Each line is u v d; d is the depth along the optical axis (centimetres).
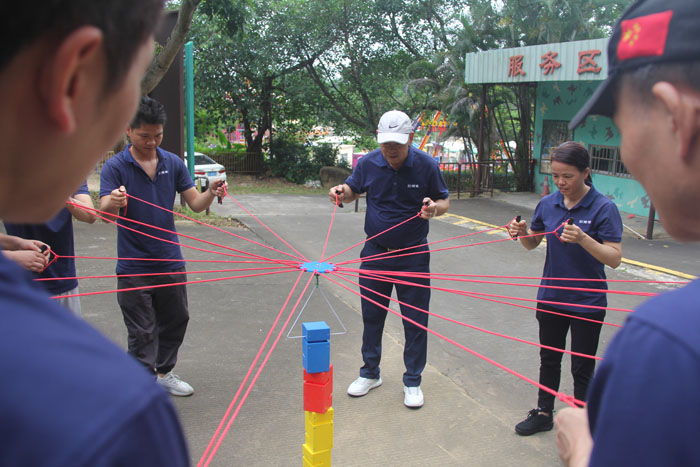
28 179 62
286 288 684
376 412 405
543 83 1523
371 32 1912
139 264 376
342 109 2078
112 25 60
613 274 804
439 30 1884
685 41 71
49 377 53
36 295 59
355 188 426
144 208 373
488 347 530
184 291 404
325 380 257
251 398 415
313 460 264
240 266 784
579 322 359
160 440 58
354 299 657
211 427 375
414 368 417
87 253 805
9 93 57
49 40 56
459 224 1171
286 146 2181
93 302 597
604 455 71
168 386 416
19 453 50
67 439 51
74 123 61
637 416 68
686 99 71
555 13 1437
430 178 407
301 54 1958
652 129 77
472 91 1580
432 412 407
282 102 2131
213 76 1917
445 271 798
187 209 1189
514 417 406
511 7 1479
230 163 2194
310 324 257
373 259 402
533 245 396
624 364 71
